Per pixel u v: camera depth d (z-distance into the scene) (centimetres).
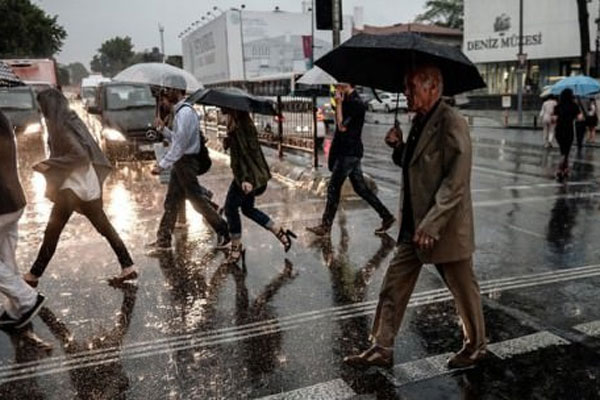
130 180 1019
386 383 326
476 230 654
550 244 597
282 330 398
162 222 589
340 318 418
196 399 314
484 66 3459
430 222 294
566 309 428
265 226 543
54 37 4531
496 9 3272
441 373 336
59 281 498
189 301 452
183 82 619
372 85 354
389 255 565
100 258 561
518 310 427
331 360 354
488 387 322
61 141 448
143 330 401
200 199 573
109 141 1278
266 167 530
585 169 1132
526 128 2253
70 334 396
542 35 3058
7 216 392
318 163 1048
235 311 432
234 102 503
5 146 387
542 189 914
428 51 293
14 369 350
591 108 1595
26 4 4244
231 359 357
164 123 639
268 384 327
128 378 337
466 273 324
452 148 296
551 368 342
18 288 398
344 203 803
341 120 604
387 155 1438
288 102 1127
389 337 340
